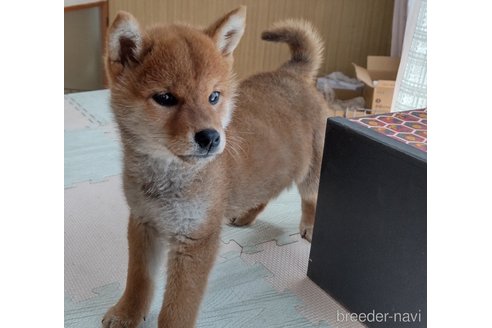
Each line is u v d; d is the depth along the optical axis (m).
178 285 0.49
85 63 1.18
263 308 0.56
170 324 0.48
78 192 0.73
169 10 1.12
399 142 0.50
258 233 0.69
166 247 0.51
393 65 1.05
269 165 0.56
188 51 0.43
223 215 0.50
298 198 0.78
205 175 0.47
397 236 0.50
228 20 0.47
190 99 0.43
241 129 0.53
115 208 0.71
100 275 0.59
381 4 1.18
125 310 0.51
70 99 1.04
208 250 0.49
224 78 0.46
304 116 0.62
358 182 0.53
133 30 0.43
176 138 0.42
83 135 0.89
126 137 0.46
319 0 1.16
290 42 0.66
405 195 0.48
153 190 0.47
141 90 0.43
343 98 1.09
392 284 0.51
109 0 1.09
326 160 0.56
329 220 0.57
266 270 0.62
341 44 1.20
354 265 0.55
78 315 0.53
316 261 0.60
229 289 0.58
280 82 0.62
